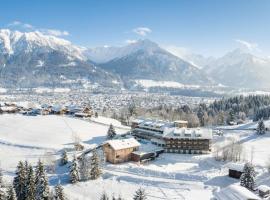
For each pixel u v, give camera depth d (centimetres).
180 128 15188
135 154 13138
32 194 8656
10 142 15600
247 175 9444
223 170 11938
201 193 10025
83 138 16412
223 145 14750
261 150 14712
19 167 8981
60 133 17038
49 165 12369
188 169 12231
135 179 11181
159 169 12138
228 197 7156
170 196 9806
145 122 17112
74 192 10269
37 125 18375
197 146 14200
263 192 8519
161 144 14725
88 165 11388
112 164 12769
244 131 19338
